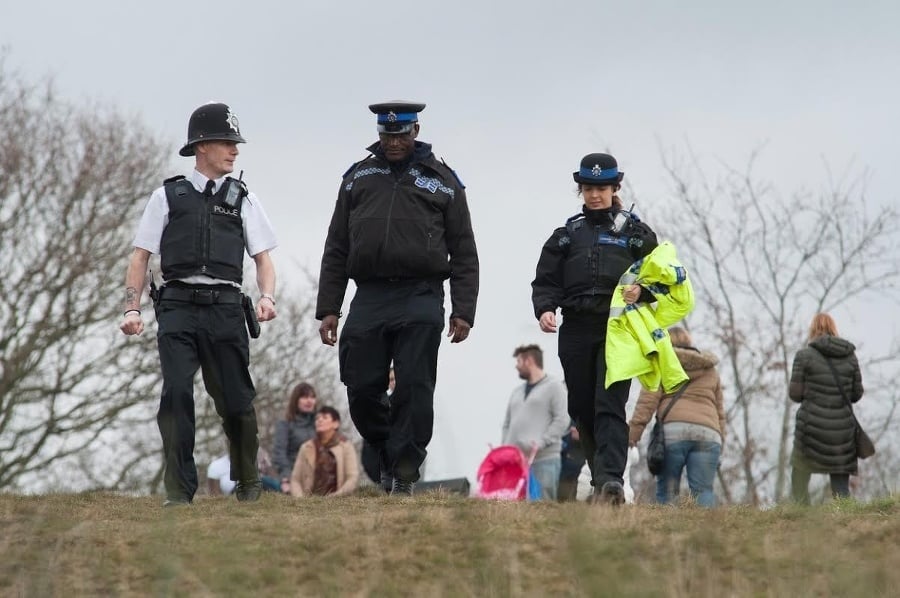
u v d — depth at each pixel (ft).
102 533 80.69
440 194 109.81
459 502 95.45
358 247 109.29
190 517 88.79
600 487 98.84
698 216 276.62
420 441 109.50
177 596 68.44
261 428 313.94
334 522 82.38
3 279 294.05
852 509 92.63
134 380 295.07
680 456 131.13
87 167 307.99
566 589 69.41
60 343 293.43
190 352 98.43
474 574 72.23
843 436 131.13
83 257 294.25
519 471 142.31
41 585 69.72
